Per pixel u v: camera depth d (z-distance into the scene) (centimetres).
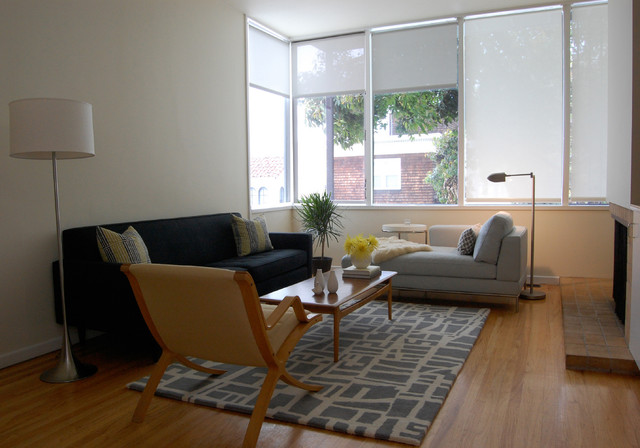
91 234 346
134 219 416
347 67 635
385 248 462
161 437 220
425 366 296
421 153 610
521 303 459
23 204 326
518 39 559
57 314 346
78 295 331
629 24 297
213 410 246
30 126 268
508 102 566
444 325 385
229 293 207
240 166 560
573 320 374
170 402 256
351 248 390
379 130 629
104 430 227
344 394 258
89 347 353
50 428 230
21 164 324
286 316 254
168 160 453
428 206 602
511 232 439
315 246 657
